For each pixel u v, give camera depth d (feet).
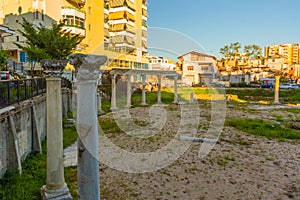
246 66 158.30
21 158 19.47
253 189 17.06
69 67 41.50
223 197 15.92
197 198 15.79
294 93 90.63
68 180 17.60
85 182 8.02
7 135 16.88
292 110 58.59
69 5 70.44
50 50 42.86
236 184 17.85
